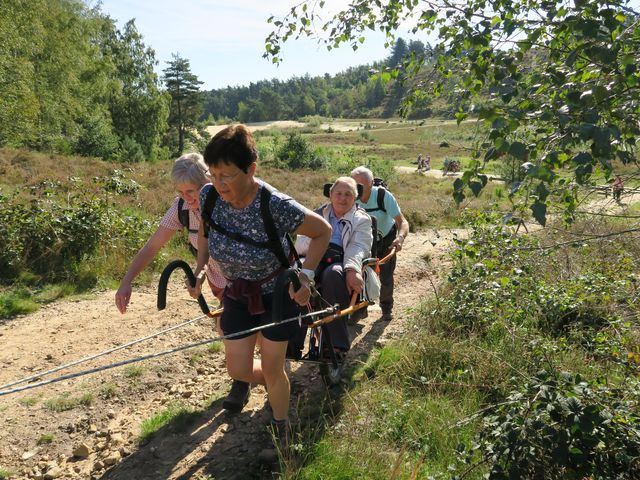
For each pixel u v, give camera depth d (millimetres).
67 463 3686
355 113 186750
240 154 2805
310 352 4055
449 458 3119
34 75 36312
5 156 19906
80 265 7957
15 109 31234
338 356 4223
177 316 6480
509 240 3613
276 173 28156
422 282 7871
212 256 3199
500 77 2822
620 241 5680
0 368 5141
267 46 4887
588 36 2443
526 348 4152
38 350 5531
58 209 8547
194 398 4398
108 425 4129
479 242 4020
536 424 2744
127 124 58250
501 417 3080
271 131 124812
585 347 4277
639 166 2857
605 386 3176
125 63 58375
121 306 3482
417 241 11227
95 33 48094
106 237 8531
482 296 4895
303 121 168625
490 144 2523
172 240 9555
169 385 4695
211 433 3795
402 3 4508
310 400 4094
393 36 4758
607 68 2482
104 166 21344
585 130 2211
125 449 3725
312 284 3129
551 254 5246
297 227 3039
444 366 4238
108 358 5254
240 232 3051
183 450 3625
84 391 4594
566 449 2666
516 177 2457
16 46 32250
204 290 7676
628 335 4008
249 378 3367
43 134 35031
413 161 53250
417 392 3906
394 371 4211
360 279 4094
